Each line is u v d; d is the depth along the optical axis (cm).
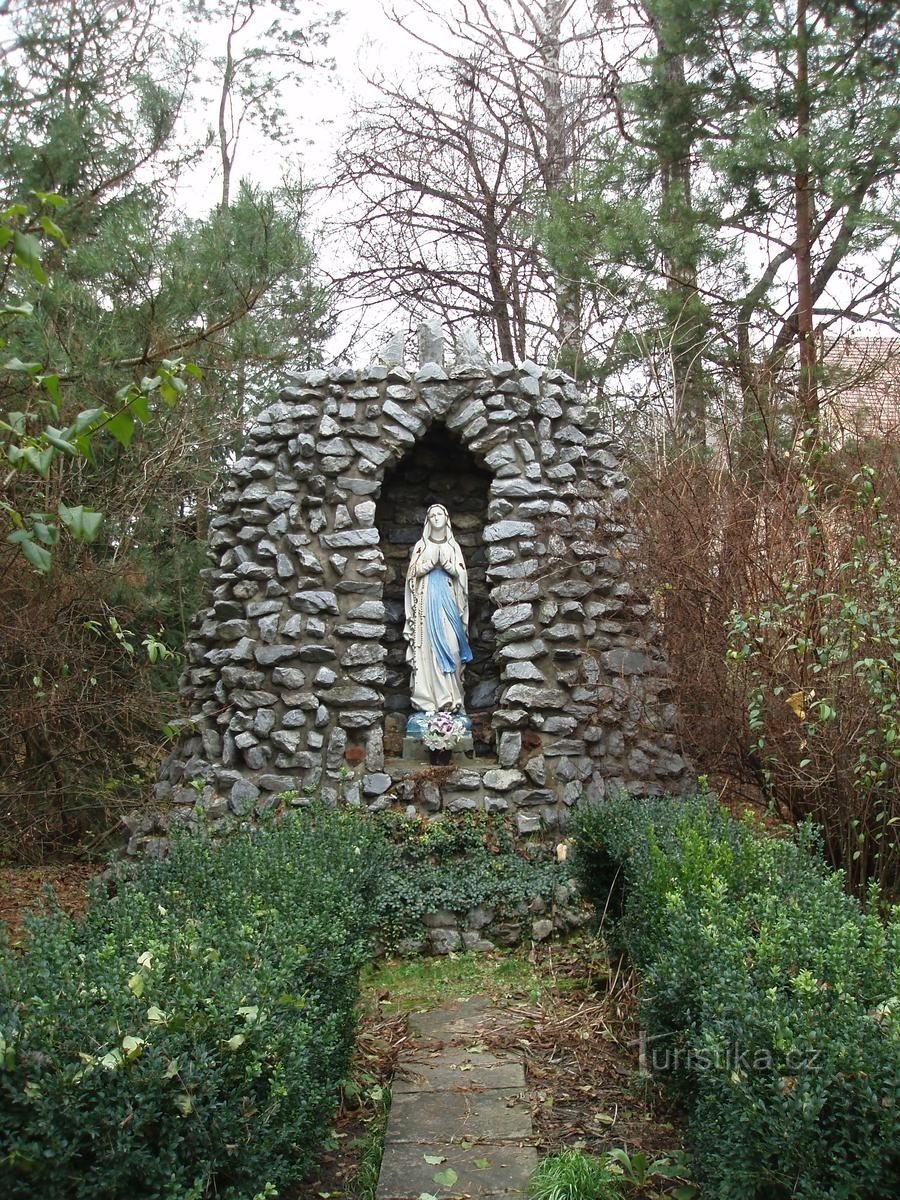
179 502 1255
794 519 693
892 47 1045
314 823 685
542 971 725
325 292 1254
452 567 905
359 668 854
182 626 1159
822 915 396
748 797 805
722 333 1166
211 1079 314
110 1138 300
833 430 839
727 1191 337
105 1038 307
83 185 1055
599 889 689
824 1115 307
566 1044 589
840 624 608
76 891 929
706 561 791
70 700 917
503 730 860
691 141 1181
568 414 922
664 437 970
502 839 823
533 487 890
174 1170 308
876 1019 317
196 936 381
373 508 884
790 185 1109
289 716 841
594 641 881
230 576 888
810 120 1100
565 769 843
